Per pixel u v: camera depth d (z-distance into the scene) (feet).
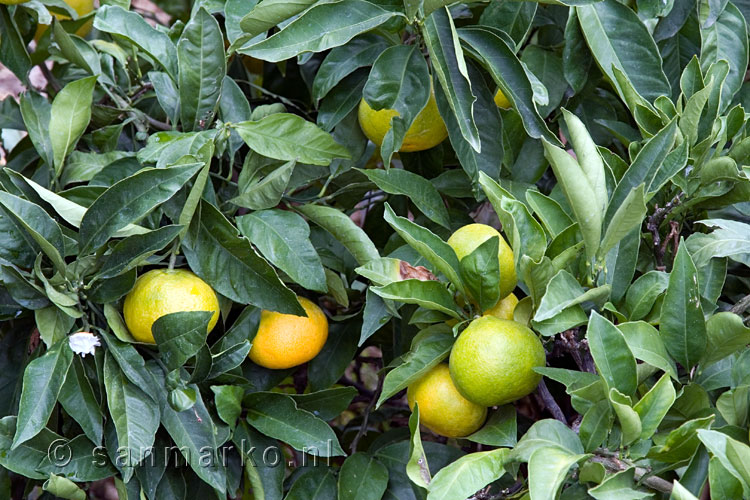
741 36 4.04
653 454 3.36
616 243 3.51
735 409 3.44
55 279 3.65
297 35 3.64
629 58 3.94
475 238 3.74
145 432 3.65
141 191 3.59
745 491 3.18
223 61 3.89
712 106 3.77
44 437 3.76
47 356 3.62
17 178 3.78
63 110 3.87
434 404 3.72
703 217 3.96
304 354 3.90
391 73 3.80
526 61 4.16
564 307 3.47
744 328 3.42
